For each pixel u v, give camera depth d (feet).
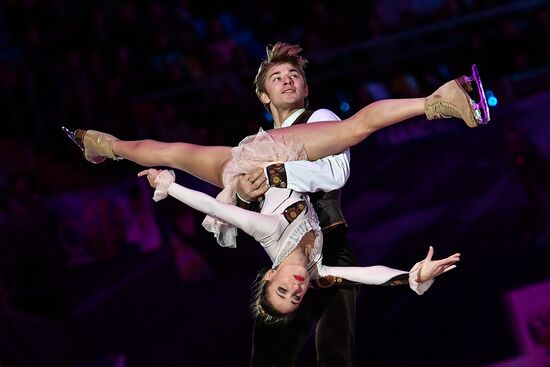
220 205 27.07
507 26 63.00
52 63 64.54
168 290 54.90
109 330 54.65
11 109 59.93
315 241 28.30
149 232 55.36
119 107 61.31
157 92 63.16
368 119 27.20
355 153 56.70
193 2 75.82
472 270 55.06
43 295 54.54
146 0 71.61
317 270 28.58
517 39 62.49
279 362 29.19
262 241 27.99
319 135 27.99
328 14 70.08
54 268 54.95
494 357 54.19
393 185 56.24
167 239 55.31
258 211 28.86
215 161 29.50
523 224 55.31
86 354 54.19
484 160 56.18
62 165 59.47
